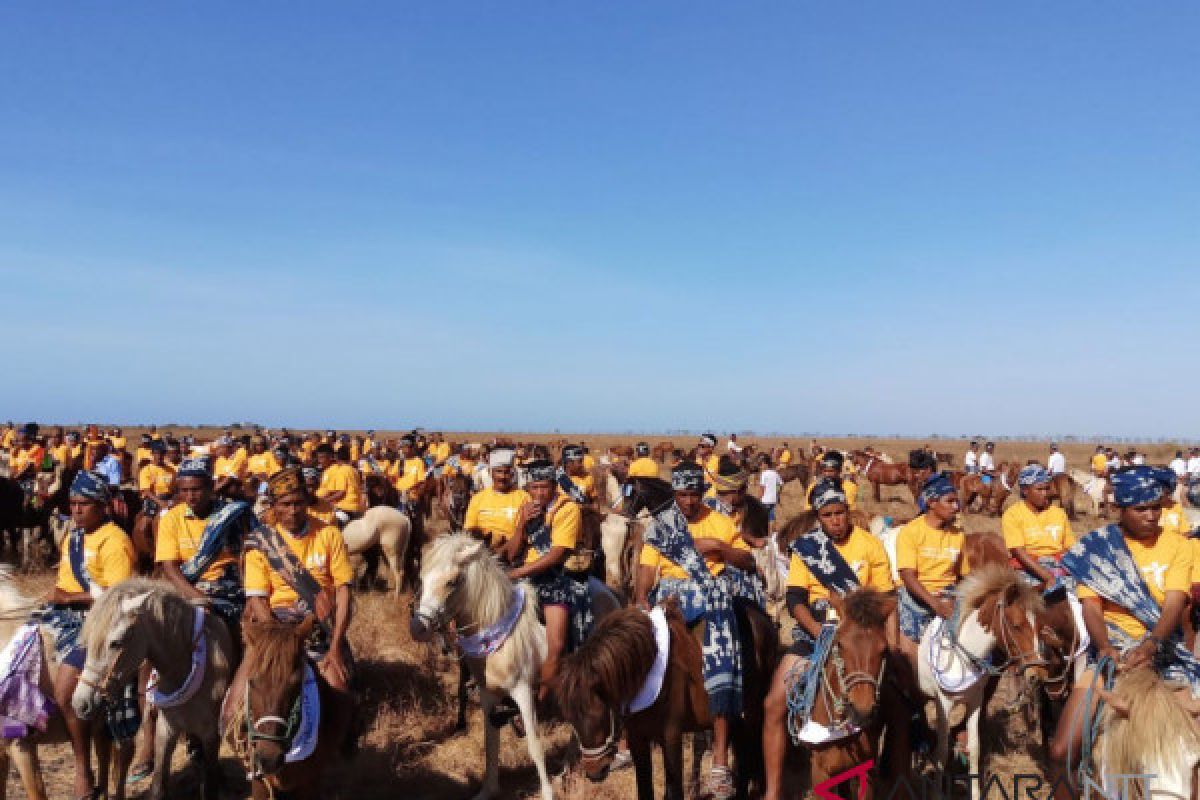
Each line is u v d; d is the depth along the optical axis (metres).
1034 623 6.45
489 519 8.45
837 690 5.55
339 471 15.30
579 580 8.13
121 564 6.55
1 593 6.62
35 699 6.08
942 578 7.60
